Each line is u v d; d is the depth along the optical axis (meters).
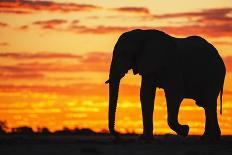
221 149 38.91
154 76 46.75
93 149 35.81
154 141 45.03
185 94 48.69
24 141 43.00
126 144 41.88
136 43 46.28
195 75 48.38
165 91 46.75
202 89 49.28
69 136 54.06
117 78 45.75
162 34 46.94
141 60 46.06
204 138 49.16
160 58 46.22
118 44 46.53
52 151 35.88
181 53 47.53
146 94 46.72
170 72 46.72
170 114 46.50
